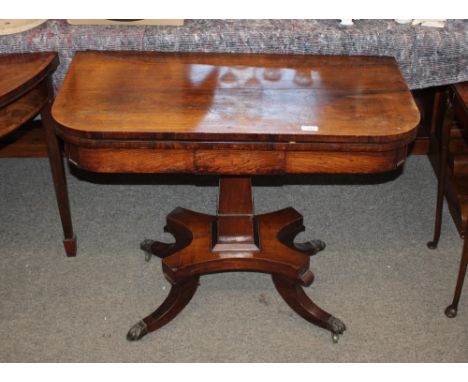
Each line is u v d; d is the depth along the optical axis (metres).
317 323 1.94
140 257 2.23
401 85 1.76
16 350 1.89
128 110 1.62
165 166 1.63
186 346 1.92
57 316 2.00
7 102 1.64
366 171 1.62
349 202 2.49
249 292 2.10
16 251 2.24
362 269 2.19
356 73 1.83
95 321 1.99
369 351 1.90
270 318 2.01
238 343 1.93
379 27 2.00
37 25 1.96
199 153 1.60
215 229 2.03
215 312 2.03
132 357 1.88
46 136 1.94
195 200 2.50
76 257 2.22
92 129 1.54
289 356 1.89
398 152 1.60
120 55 1.90
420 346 1.92
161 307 1.95
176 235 2.13
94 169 1.63
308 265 1.93
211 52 1.95
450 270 2.19
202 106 1.64
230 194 1.96
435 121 2.59
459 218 2.26
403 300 2.07
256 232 2.00
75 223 2.37
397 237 2.33
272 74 1.81
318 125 1.57
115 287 2.11
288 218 2.10
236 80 1.77
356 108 1.65
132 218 2.41
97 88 1.71
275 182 2.58
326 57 1.93
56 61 1.87
